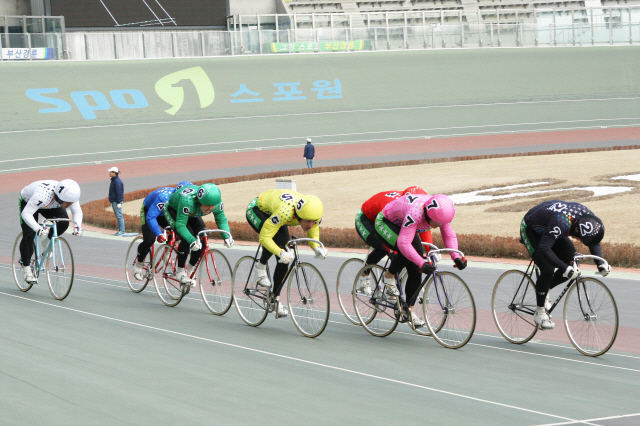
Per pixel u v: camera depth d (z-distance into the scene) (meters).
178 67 60.06
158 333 8.86
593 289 7.95
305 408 5.83
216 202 9.74
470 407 5.93
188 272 10.88
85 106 53.62
